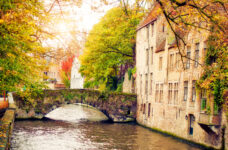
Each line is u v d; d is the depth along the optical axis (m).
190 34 21.44
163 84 26.47
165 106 25.75
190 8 9.48
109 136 24.83
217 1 9.89
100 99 35.12
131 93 34.12
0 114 20.53
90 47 32.72
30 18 8.86
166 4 8.95
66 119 36.50
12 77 13.05
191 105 21.34
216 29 10.55
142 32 32.78
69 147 20.36
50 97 35.00
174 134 23.88
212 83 18.16
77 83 76.88
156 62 28.44
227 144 17.33
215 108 18.34
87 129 28.66
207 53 18.50
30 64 13.03
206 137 19.39
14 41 9.77
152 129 28.48
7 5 8.14
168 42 25.31
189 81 21.70
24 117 34.22
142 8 9.48
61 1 8.74
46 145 20.77
